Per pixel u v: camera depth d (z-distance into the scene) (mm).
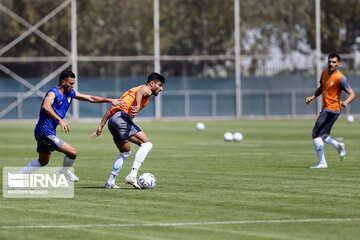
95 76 176500
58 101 40562
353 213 32688
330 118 55656
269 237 26984
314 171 53062
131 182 41875
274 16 180625
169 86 178125
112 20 175875
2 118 171625
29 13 171625
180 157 66875
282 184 44531
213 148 79625
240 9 179250
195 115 179750
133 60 176875
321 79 56562
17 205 35406
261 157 66625
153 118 176750
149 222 30391
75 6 172500
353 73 183750
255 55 180875
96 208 34406
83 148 80375
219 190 41500
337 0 183625
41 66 172625
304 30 181500
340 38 184125
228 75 180625
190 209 34000
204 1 178250
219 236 27203
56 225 29719
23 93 172125
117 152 74188
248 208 34312
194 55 179000
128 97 42438
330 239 26578
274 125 143500
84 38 174875
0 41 171375
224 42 179625
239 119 179750
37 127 40969
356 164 58812
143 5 175875
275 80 181875
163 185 44219
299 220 30766
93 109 175125
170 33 177625
